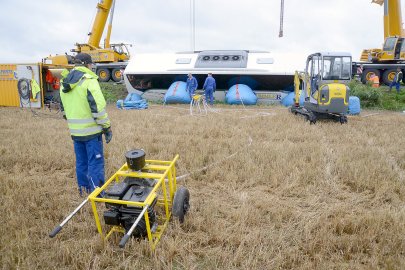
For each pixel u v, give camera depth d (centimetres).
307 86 1086
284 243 323
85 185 433
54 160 580
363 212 395
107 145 678
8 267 282
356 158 600
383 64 1919
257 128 899
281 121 1015
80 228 346
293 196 450
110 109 1393
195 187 478
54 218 373
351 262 291
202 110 1315
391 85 1728
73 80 375
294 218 380
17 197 418
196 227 354
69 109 391
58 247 308
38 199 417
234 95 1577
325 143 726
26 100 1390
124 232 329
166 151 639
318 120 1063
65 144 701
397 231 336
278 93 1622
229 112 1282
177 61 1759
